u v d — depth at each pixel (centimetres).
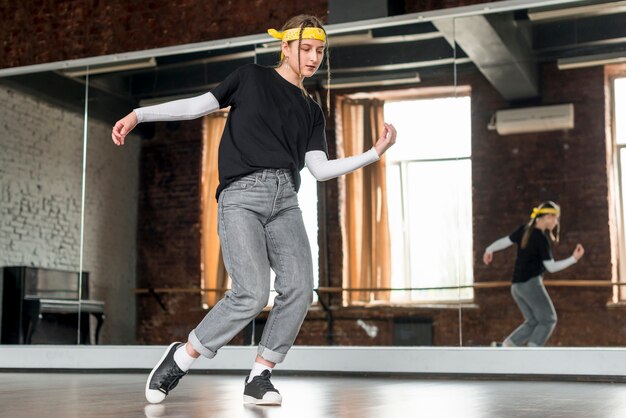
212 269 589
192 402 269
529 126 532
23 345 568
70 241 592
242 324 258
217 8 649
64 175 595
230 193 258
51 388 349
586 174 544
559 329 535
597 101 530
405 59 529
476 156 530
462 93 525
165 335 589
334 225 537
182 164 598
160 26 667
